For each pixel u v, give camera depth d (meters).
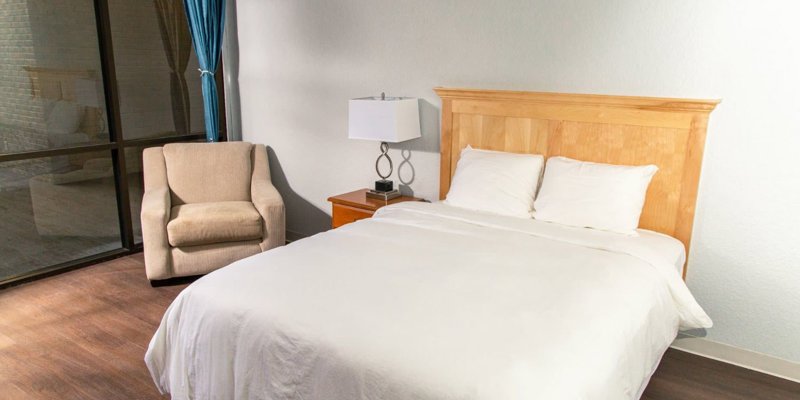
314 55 4.14
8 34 3.45
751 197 2.69
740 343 2.85
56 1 3.66
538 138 3.24
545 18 3.12
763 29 2.53
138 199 4.35
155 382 2.39
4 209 3.60
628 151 2.95
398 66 3.74
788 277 2.67
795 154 2.55
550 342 1.73
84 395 2.53
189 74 4.54
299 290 2.11
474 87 3.46
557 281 2.17
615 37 2.92
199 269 3.66
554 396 1.52
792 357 2.73
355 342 1.77
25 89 3.58
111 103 4.00
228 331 2.06
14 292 3.57
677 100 2.72
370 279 2.20
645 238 2.71
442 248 2.56
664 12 2.76
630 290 2.15
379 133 3.51
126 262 4.11
